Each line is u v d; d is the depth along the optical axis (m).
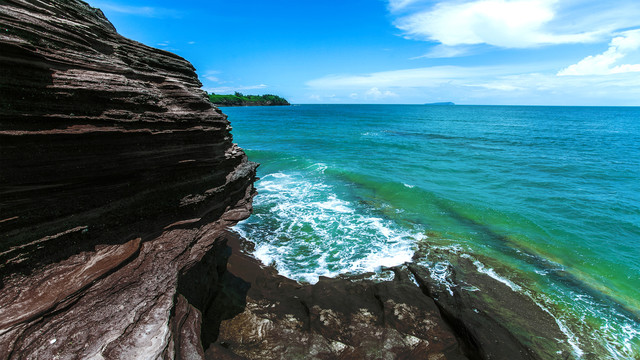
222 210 8.12
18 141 4.35
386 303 8.04
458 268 9.83
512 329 7.25
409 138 41.94
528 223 13.19
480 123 69.75
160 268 5.72
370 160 26.84
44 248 4.73
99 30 6.08
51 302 4.34
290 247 11.23
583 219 13.62
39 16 4.80
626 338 7.21
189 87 7.85
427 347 6.84
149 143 5.98
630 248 11.20
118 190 5.69
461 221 13.61
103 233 5.49
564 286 9.05
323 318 7.46
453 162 26.09
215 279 8.25
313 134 46.25
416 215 14.27
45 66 4.65
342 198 16.52
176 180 6.82
